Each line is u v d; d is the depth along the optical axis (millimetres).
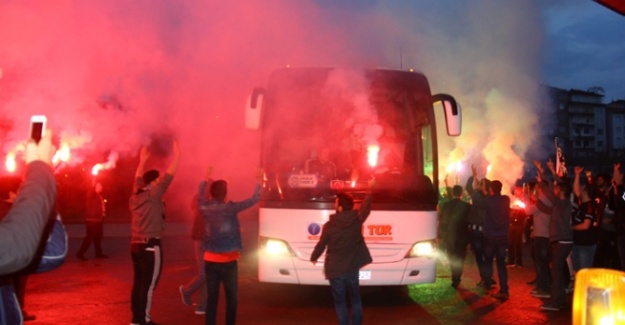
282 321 7836
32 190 2432
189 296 8133
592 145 45219
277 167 8438
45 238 2631
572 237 8461
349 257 6621
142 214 7016
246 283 10805
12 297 2645
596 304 2969
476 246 10312
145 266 7016
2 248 2273
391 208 8211
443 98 8695
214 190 6691
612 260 9820
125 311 8391
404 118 8672
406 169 8461
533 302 9156
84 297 9414
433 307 8844
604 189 9664
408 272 8133
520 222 13148
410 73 8906
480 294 9852
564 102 43719
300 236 8188
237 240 6715
